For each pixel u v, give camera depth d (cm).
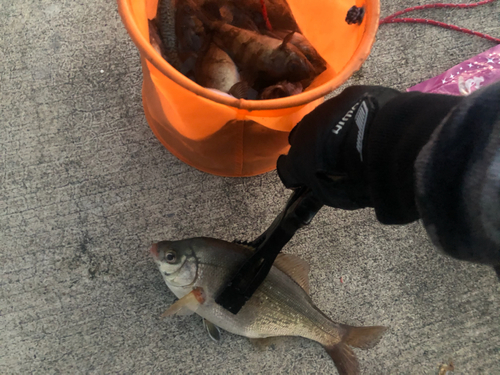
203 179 50
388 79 54
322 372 48
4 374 45
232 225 49
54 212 47
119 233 48
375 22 32
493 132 17
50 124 49
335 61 38
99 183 48
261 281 39
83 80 50
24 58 49
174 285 42
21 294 46
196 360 47
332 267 50
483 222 18
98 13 51
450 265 51
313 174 33
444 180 19
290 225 39
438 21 55
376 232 51
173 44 41
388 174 26
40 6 50
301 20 43
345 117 32
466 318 51
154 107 44
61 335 46
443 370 49
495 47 55
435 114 25
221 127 38
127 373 46
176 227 49
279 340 47
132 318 46
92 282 47
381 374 49
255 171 49
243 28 43
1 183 47
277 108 32
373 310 50
